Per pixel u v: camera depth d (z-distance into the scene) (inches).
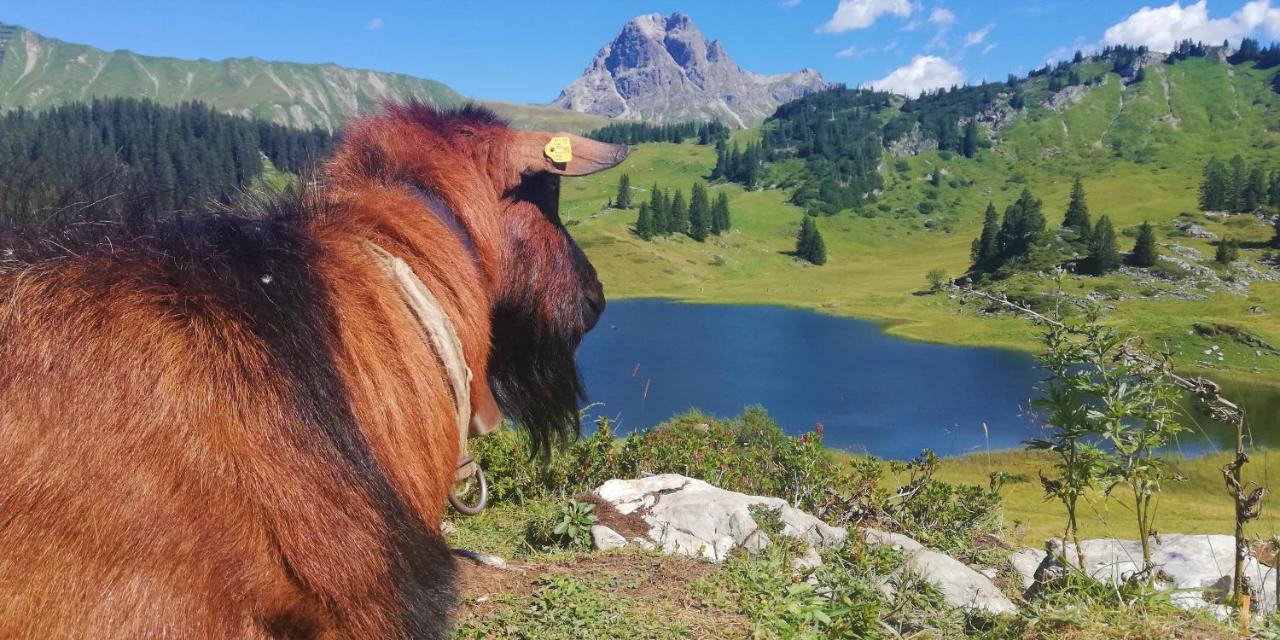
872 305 3831.2
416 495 65.6
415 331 69.3
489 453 285.1
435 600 64.1
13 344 54.2
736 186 7377.0
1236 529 140.8
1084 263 3690.9
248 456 54.4
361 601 56.8
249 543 52.8
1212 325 2210.9
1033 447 146.2
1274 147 6766.7
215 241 63.7
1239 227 4360.2
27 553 49.0
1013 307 147.3
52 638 48.6
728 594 162.2
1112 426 138.1
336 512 56.7
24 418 51.7
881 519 296.0
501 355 88.4
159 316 56.6
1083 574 146.9
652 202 5713.6
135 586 49.6
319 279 64.5
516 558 203.6
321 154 83.2
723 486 310.3
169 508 51.1
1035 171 7150.6
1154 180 6456.7
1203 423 1058.1
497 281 83.7
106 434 51.9
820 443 326.0
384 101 90.0
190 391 54.2
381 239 72.9
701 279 4891.7
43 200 67.5
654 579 171.2
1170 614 134.8
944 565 182.7
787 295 4242.1
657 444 330.0
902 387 2031.3
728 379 2124.8
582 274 92.0
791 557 191.8
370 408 63.3
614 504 237.0
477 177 82.8
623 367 2300.7
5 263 59.8
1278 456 895.7
